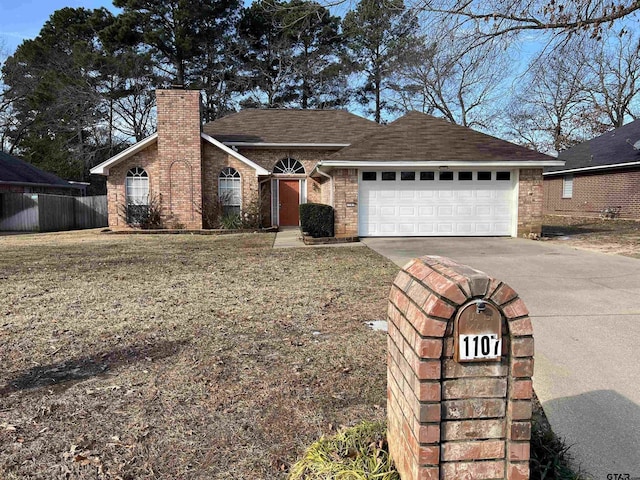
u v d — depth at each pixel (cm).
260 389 330
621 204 1914
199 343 425
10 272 804
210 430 277
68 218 2066
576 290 606
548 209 2480
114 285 687
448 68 964
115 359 388
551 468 218
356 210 1283
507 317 170
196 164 1605
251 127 1862
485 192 1296
